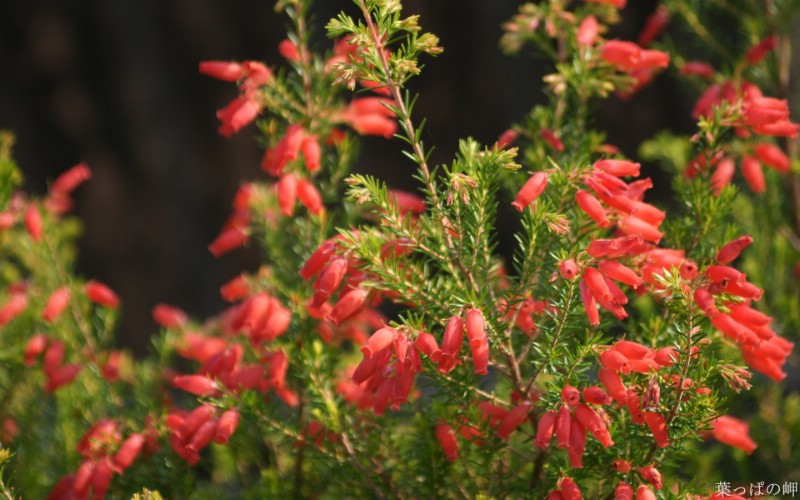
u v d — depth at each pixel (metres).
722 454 1.74
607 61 1.59
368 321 1.62
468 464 1.56
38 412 1.71
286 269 1.65
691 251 1.57
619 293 1.46
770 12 1.73
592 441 1.49
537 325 1.49
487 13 3.04
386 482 1.56
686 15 1.74
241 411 1.54
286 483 1.61
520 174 1.61
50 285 1.72
